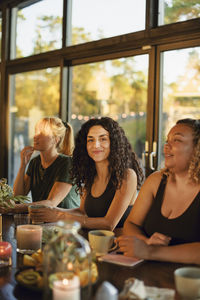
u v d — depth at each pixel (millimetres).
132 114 3184
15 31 4527
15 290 1129
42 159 2709
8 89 4551
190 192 1547
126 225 1745
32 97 4254
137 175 2221
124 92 3252
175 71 2859
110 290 923
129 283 1052
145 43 3000
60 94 3795
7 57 4562
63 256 1004
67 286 936
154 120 2973
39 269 1194
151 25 2965
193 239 1498
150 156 2953
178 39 2779
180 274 1087
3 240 1684
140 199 1773
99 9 3465
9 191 1845
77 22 3686
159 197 1636
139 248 1385
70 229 1020
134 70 3160
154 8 2973
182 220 1529
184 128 1551
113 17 3338
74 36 3719
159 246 1413
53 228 1700
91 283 1098
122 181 2023
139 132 3127
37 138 2631
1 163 4602
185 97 2807
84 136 2137
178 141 1539
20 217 1797
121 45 3197
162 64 2934
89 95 3586
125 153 2094
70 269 1006
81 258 1023
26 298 1074
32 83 4246
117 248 1524
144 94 3088
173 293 1053
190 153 1531
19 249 1491
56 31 3939
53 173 2617
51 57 3898
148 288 1086
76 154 2188
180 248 1385
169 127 2900
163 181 1663
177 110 2854
